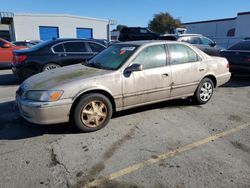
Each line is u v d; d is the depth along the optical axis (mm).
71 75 4145
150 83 4543
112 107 4289
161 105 5492
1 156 3312
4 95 6453
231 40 29391
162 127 4297
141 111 5082
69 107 3791
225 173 2949
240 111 5188
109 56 4785
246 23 30953
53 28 29719
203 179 2834
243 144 3695
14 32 27859
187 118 4738
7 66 11336
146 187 2701
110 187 2709
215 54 12438
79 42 7891
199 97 5457
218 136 3959
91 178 2857
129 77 4281
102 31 33031
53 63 7465
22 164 3127
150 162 3186
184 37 12008
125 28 22109
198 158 3283
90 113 3980
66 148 3537
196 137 3918
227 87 7547
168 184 2748
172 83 4855
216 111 5168
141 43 4719
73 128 4195
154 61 4629
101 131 4102
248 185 2734
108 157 3303
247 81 8484
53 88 3719
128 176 2895
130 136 3932
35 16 28391
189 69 5082
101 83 4004
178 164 3141
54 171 2984
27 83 4133
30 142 3723
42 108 3621
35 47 7656
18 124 4402
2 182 2771
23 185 2727
